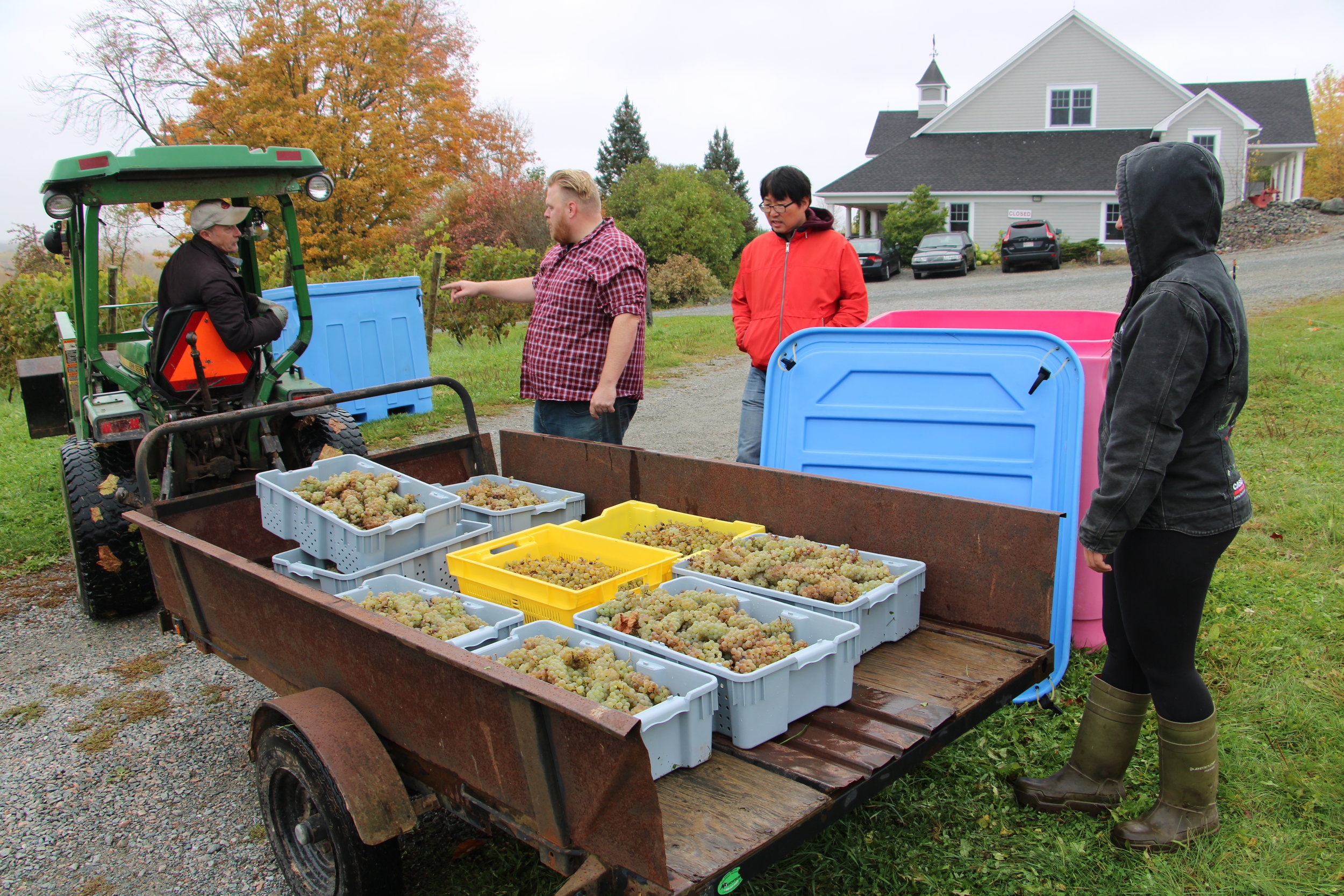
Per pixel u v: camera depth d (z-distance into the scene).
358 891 2.22
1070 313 4.73
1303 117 34.56
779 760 2.20
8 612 4.84
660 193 34.97
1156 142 2.38
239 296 4.50
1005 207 31.84
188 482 4.73
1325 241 23.95
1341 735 2.98
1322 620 3.71
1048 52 33.47
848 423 3.86
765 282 4.70
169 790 3.18
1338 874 2.40
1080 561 3.61
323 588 3.29
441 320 14.27
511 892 2.49
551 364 4.27
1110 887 2.42
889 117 45.19
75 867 2.78
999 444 3.56
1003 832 2.66
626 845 1.69
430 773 2.20
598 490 4.12
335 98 28.09
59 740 3.53
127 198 4.34
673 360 13.53
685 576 3.02
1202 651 3.58
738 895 2.39
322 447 5.19
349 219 27.78
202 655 4.27
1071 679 3.47
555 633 2.63
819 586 2.71
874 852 2.58
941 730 2.33
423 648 1.95
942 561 2.96
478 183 35.56
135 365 5.28
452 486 4.21
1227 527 2.33
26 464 7.99
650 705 2.17
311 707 2.31
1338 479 5.42
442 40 33.62
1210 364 2.25
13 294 13.16
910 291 22.33
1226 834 2.56
